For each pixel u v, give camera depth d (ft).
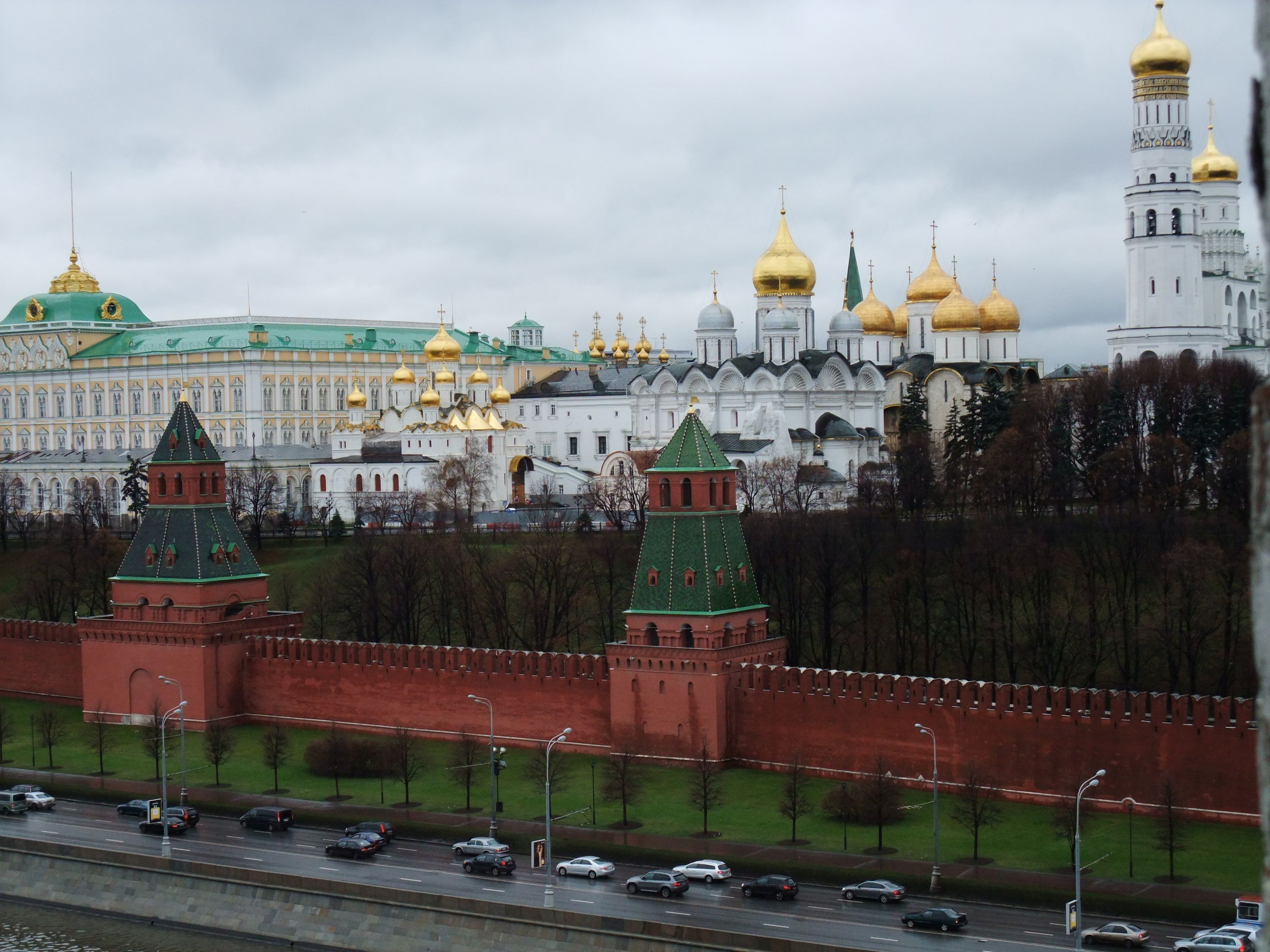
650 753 488.85
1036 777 430.20
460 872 382.63
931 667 594.65
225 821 442.09
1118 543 627.05
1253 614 60.49
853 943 317.63
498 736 521.24
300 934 365.81
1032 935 322.55
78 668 610.65
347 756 489.26
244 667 569.64
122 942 376.89
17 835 428.97
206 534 566.77
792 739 472.85
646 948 327.47
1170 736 410.31
